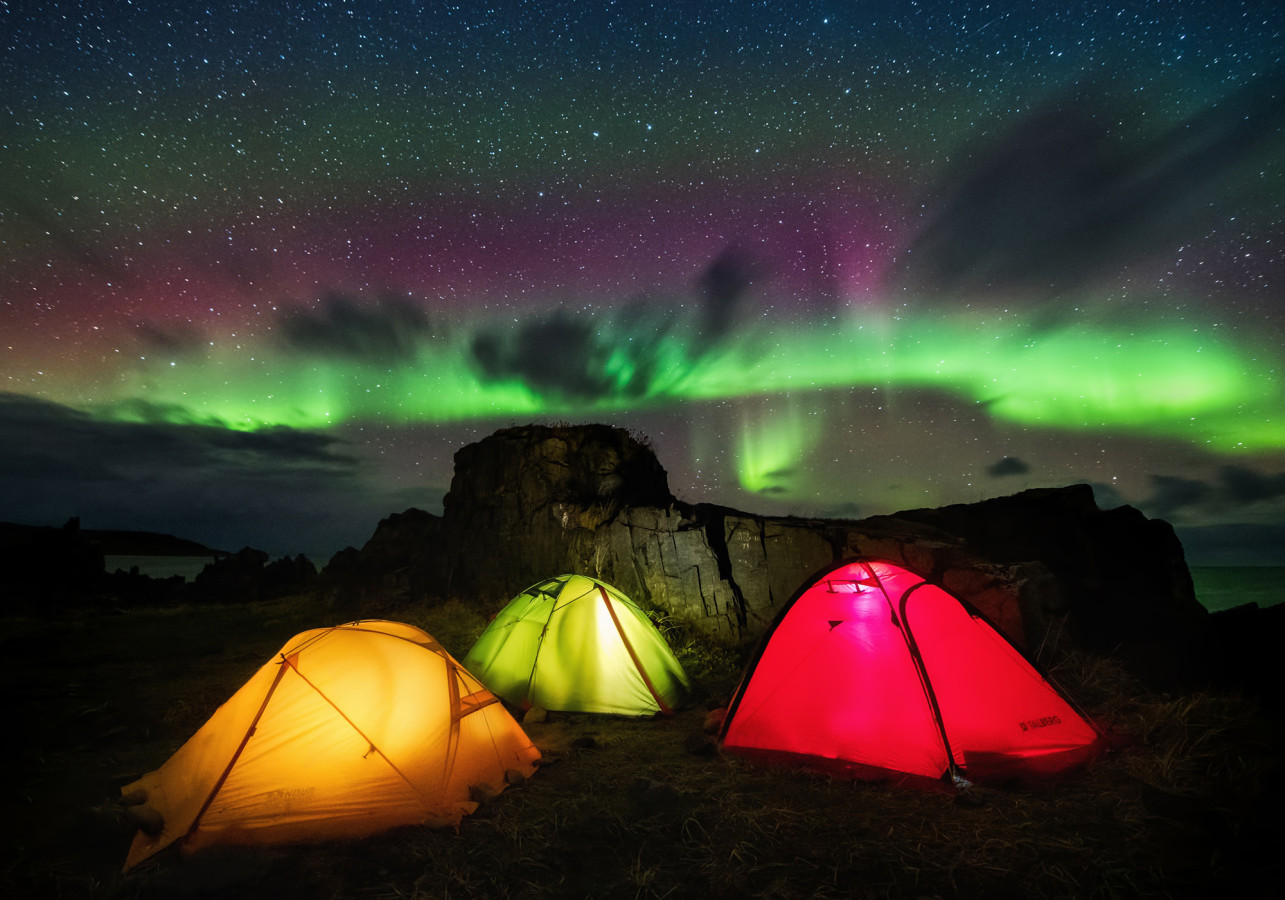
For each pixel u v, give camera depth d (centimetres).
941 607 604
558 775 557
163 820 452
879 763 546
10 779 560
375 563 1576
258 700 496
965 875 394
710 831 453
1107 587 915
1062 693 586
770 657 623
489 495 1361
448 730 526
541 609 799
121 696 820
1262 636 720
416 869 415
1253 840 410
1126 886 375
